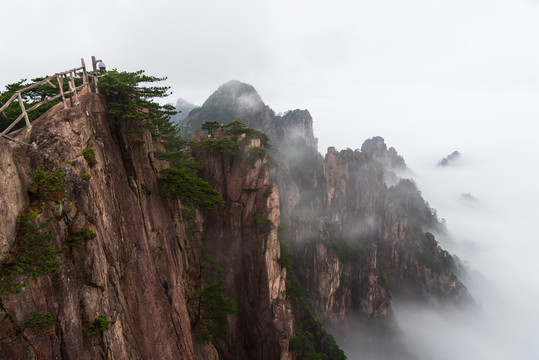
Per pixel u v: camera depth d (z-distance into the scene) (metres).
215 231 56.81
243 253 57.53
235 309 40.59
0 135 14.26
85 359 16.17
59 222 16.31
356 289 140.38
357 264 142.50
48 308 14.77
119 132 25.05
